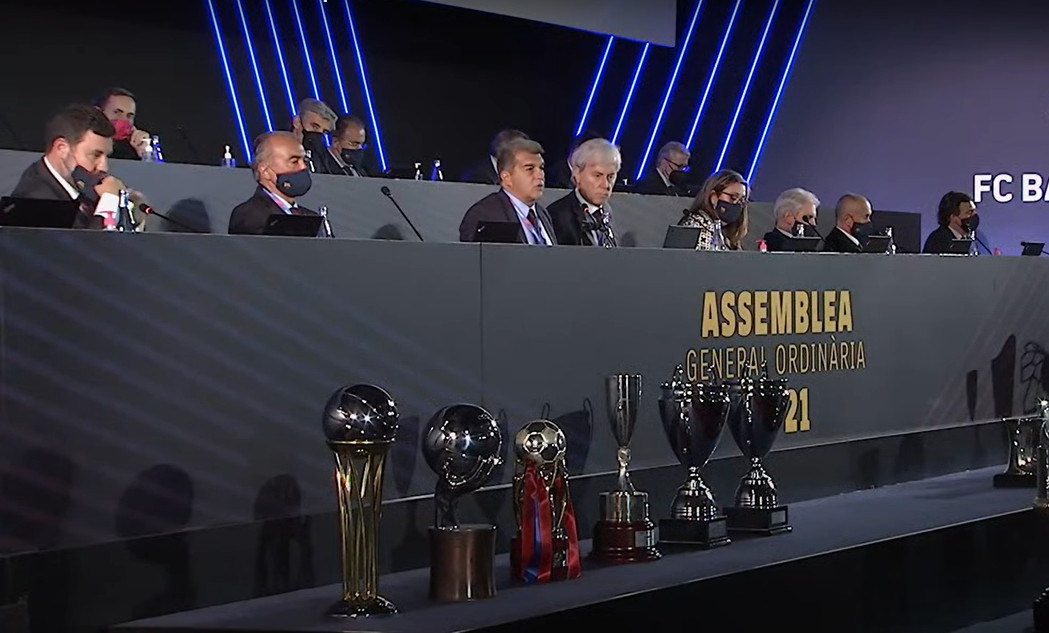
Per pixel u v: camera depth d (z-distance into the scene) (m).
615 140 13.70
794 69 14.20
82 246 2.87
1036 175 13.56
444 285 3.57
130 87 10.69
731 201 7.18
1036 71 13.54
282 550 3.22
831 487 4.87
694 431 3.92
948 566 4.25
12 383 2.75
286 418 3.22
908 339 5.22
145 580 2.95
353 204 7.70
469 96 12.88
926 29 13.84
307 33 11.73
